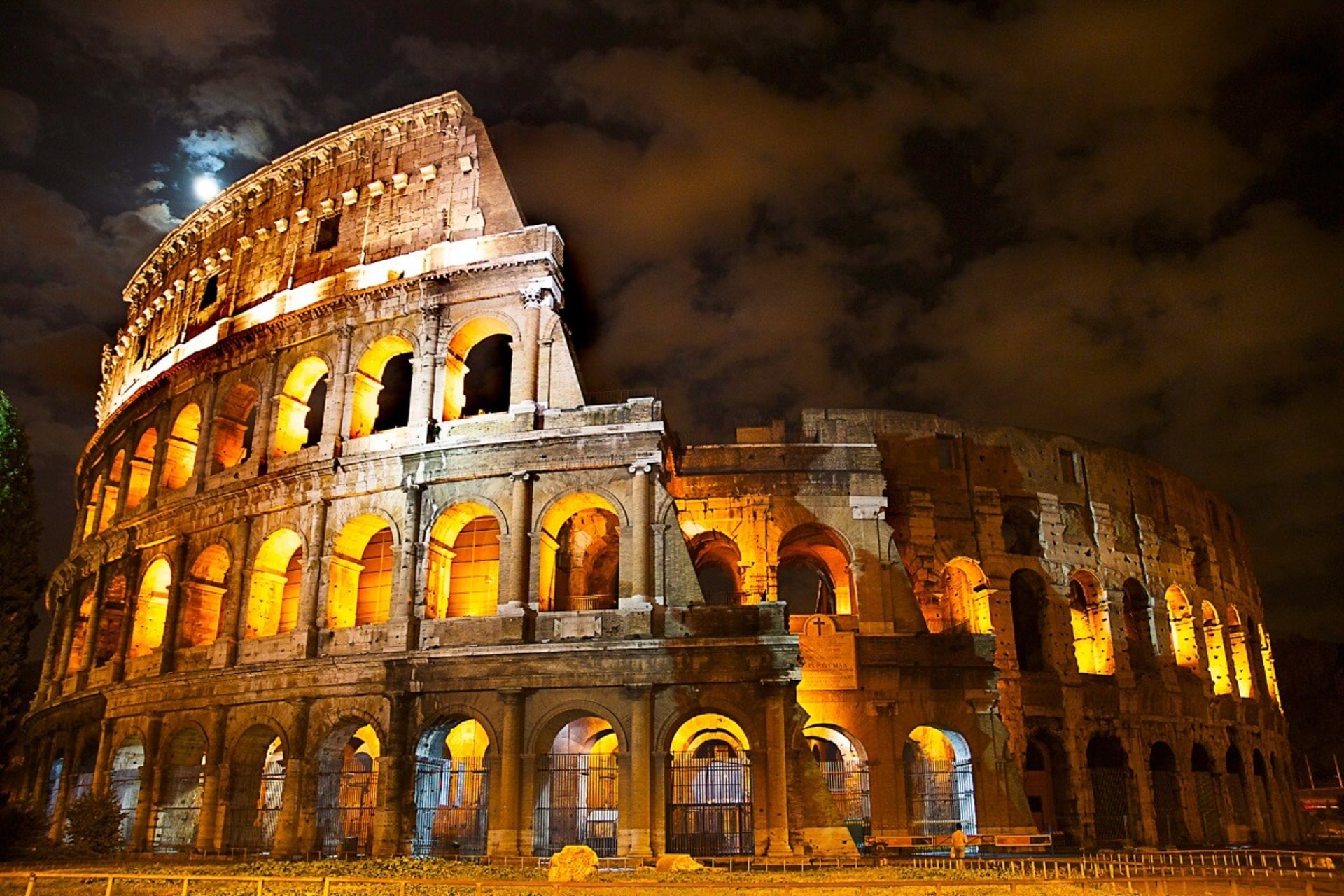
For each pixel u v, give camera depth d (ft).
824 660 180.14
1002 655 204.85
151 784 183.93
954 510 213.05
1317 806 354.33
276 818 180.34
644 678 156.25
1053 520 222.89
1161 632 233.55
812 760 153.07
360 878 94.68
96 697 203.00
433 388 181.37
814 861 142.20
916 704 179.83
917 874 124.06
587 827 174.50
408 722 163.12
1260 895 113.29
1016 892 97.96
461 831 180.96
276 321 199.52
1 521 183.11
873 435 205.05
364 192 206.69
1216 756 235.81
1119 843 202.39
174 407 218.59
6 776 240.12
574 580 193.67
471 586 183.11
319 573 177.88
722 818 165.17
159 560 207.00
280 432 196.44
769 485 191.62
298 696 169.89
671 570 163.63
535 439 170.40
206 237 235.81
